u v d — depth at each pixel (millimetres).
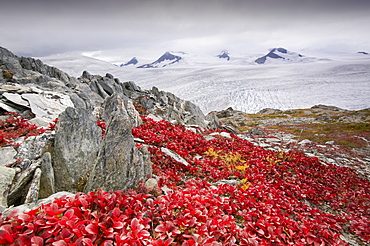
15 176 7801
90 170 9102
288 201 10508
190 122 34094
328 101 194625
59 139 8961
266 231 6848
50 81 30078
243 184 10938
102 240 4766
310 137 46438
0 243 3951
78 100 25000
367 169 22688
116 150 7848
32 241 4094
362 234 9000
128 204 6164
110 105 17781
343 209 11562
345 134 47969
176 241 5582
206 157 16344
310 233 7391
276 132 53688
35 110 18156
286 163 17812
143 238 4992
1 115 16609
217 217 6797
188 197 7496
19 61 36062
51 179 8109
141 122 20953
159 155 12883
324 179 15867
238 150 19953
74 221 4805
